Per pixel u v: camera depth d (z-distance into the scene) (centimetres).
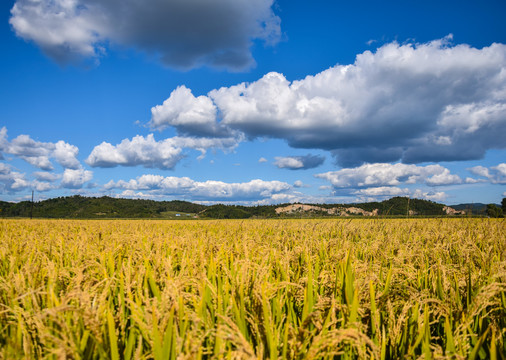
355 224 1203
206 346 255
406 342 267
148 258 479
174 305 216
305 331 219
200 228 1501
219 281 354
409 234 925
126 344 251
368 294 294
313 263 495
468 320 264
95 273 418
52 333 229
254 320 243
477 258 482
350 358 241
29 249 618
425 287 386
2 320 278
